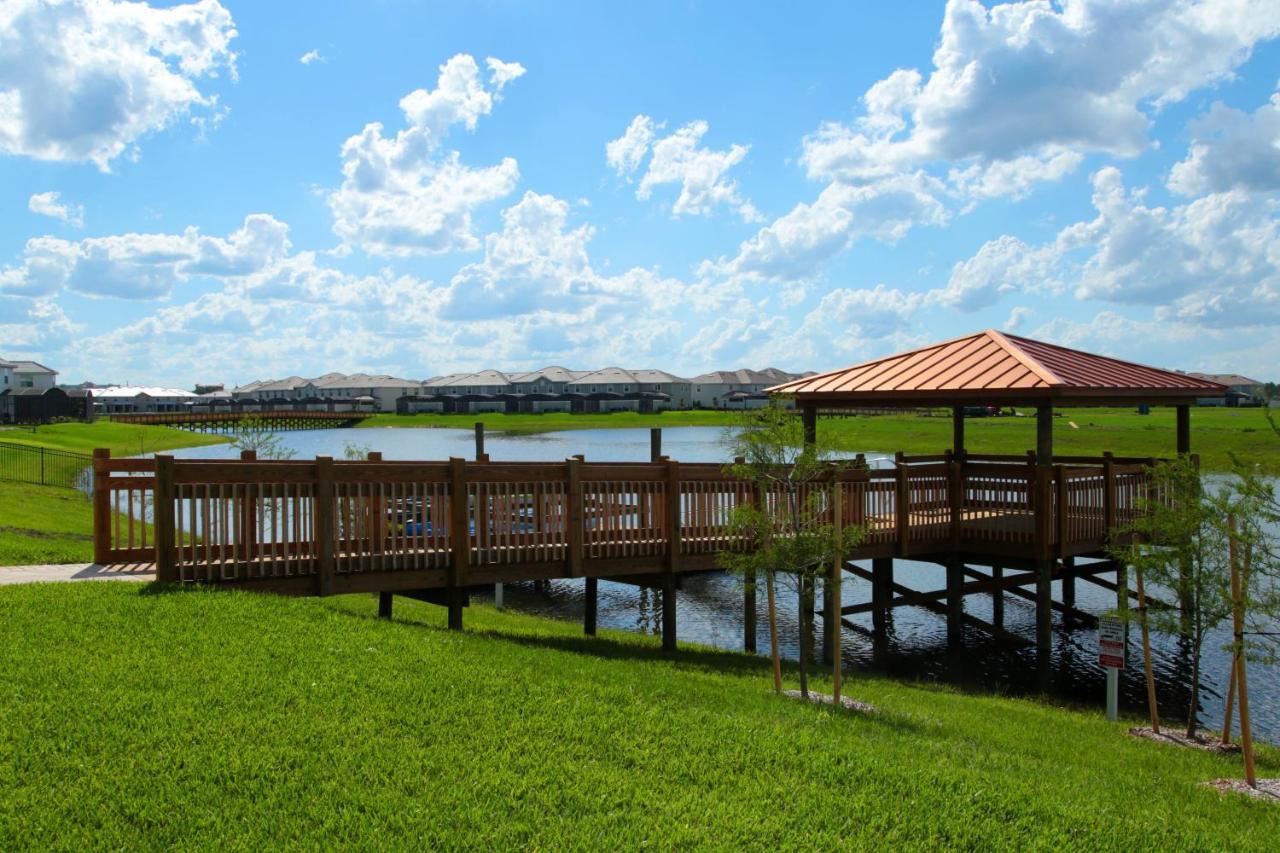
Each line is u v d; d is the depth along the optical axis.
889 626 19.45
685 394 167.12
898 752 7.68
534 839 5.41
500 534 12.28
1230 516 9.81
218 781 5.87
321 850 5.15
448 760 6.39
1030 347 18.41
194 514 10.38
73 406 90.38
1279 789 8.72
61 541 18.14
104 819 5.33
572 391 165.50
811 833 5.72
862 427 82.06
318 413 118.44
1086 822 6.36
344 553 11.15
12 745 6.06
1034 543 16.28
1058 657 17.12
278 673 7.79
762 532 10.38
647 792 6.14
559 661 9.70
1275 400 137.00
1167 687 15.26
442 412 153.88
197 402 158.25
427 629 10.40
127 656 7.87
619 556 13.29
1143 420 87.56
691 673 11.10
